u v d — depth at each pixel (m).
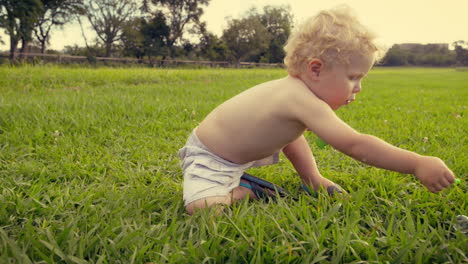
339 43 1.48
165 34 45.22
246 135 1.69
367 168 2.42
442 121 4.38
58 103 4.59
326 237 1.32
